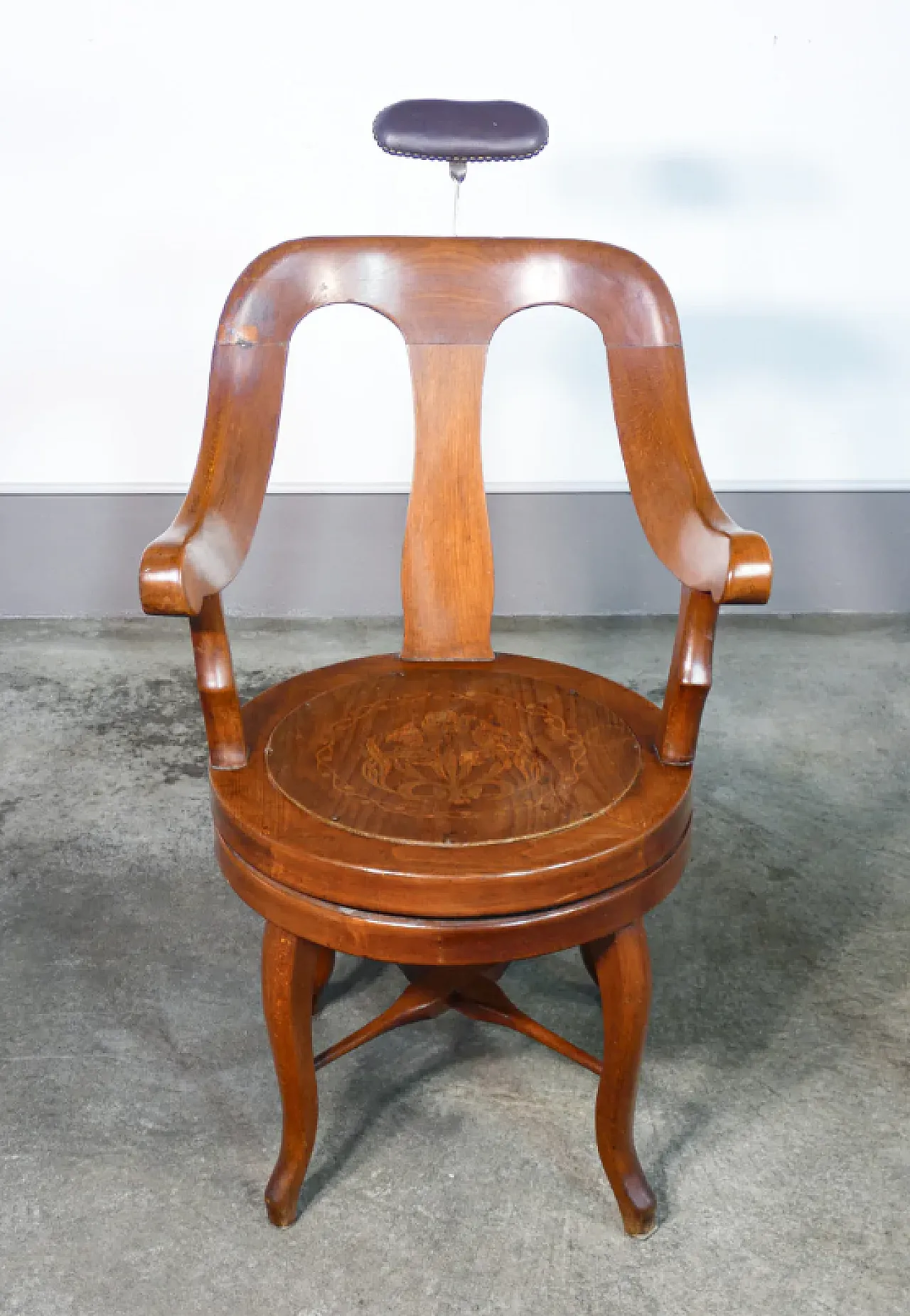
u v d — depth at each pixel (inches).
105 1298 48.4
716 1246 50.9
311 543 115.3
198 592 43.9
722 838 81.0
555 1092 59.5
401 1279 49.3
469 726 53.2
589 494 114.0
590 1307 48.1
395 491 113.5
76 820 82.4
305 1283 49.1
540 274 56.2
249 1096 59.1
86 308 106.7
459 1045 62.7
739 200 105.3
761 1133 56.9
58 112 100.4
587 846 43.4
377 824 45.0
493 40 100.2
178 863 77.9
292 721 53.6
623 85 101.6
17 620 117.3
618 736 52.2
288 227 105.6
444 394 58.1
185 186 103.6
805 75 101.4
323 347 107.7
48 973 67.5
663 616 118.8
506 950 43.1
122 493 113.0
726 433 113.7
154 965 68.4
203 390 109.9
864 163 104.1
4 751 91.5
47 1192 53.3
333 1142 56.2
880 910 74.0
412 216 105.7
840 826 82.8
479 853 42.9
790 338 110.1
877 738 94.9
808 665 108.1
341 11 98.7
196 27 98.5
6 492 112.3
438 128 53.7
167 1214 52.4
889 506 116.3
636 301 54.7
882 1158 55.4
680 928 71.9
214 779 48.4
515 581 117.5
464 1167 55.0
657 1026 63.9
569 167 104.0
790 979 67.6
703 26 99.8
